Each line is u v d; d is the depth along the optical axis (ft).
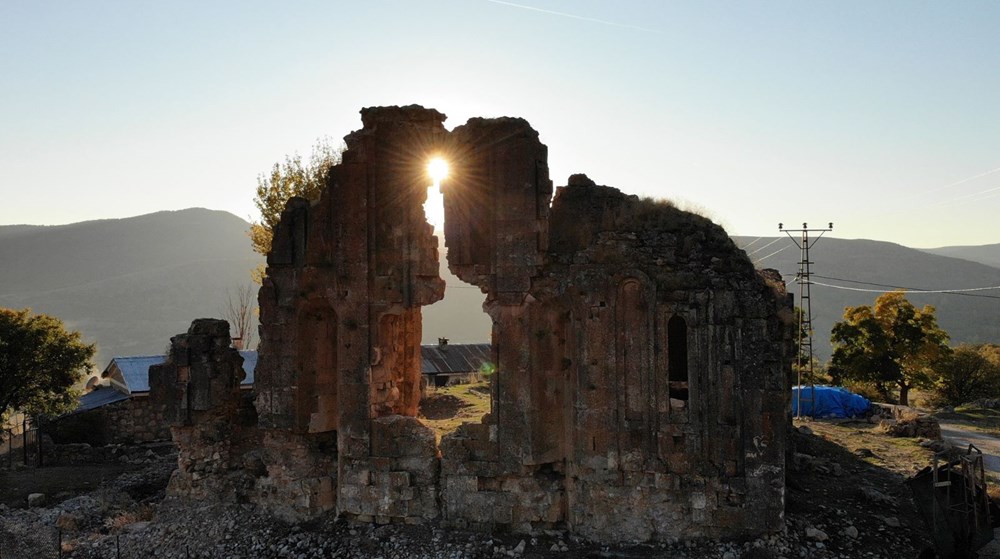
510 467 63.62
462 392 120.88
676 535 59.93
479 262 65.57
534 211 63.77
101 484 91.25
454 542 62.28
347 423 68.23
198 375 77.51
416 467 66.54
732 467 59.26
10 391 113.80
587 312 62.64
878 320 201.16
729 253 61.62
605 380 61.98
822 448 90.84
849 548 57.16
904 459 85.56
